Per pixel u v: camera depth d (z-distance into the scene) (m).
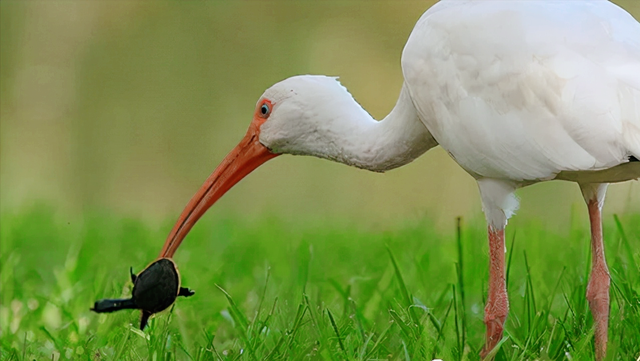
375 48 29.55
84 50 31.44
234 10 31.11
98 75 31.50
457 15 8.51
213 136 31.36
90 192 30.86
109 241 15.45
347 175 26.36
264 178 26.89
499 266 8.67
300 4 30.53
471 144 8.34
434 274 12.35
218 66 31.19
